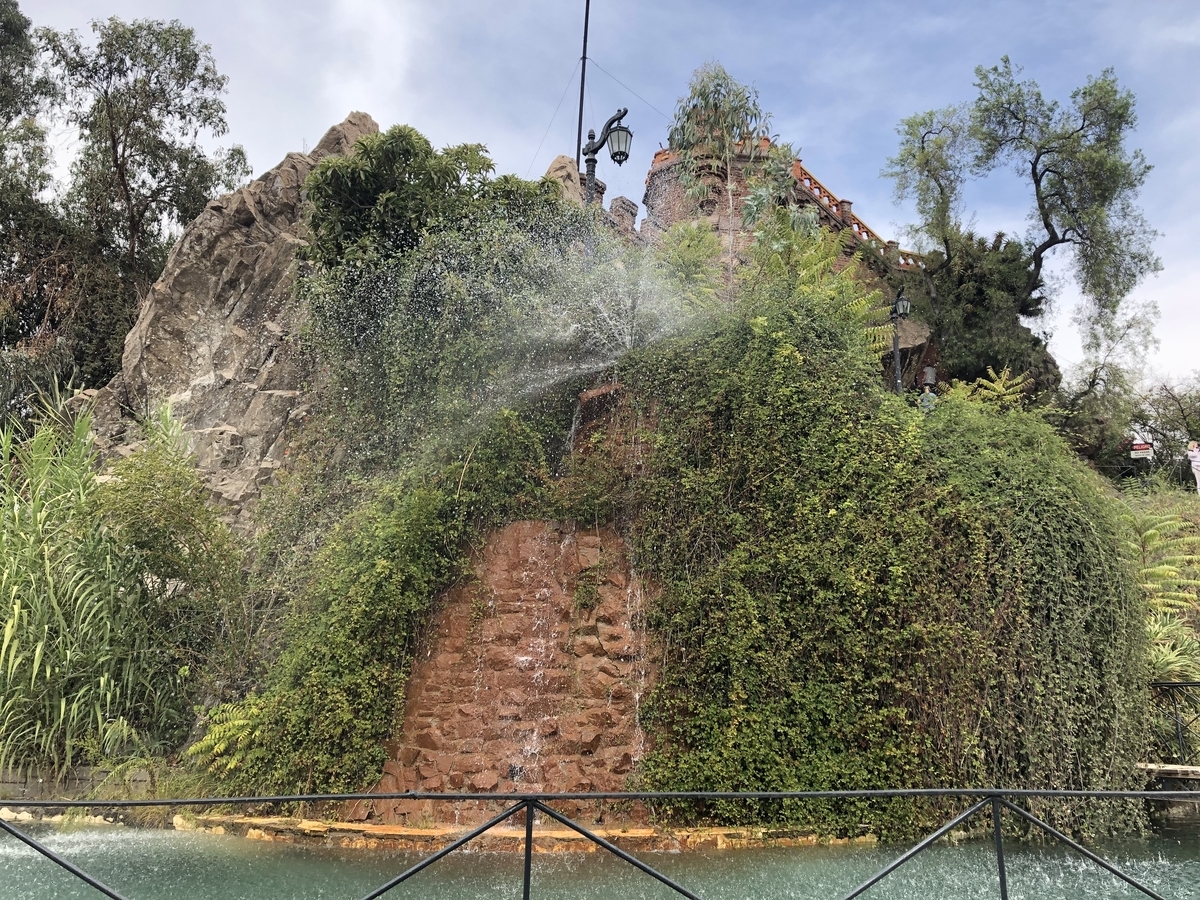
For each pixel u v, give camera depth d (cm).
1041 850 609
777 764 651
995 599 675
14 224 2175
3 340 2078
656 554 752
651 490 771
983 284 2116
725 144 1262
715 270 1176
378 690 709
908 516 700
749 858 587
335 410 1091
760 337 802
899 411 771
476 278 1020
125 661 819
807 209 1179
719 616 696
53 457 949
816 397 764
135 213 2362
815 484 730
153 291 1562
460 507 795
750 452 753
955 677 654
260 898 510
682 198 1571
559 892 522
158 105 2395
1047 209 2183
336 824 644
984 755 642
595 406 868
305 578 849
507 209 1188
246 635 868
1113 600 693
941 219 2131
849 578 682
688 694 686
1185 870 570
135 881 542
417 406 969
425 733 712
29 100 2478
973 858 588
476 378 925
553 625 757
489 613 764
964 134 2195
